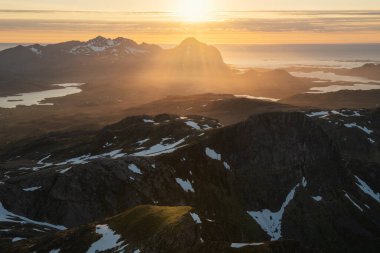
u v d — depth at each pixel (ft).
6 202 341.82
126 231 214.28
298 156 473.26
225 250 199.41
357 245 415.85
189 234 205.87
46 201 346.54
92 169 367.45
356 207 467.93
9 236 274.98
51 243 226.99
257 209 416.05
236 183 418.92
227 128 451.12
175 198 365.20
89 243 215.10
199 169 402.31
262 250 196.44
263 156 452.35
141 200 353.72
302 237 410.31
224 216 377.91
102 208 345.31
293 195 447.01
